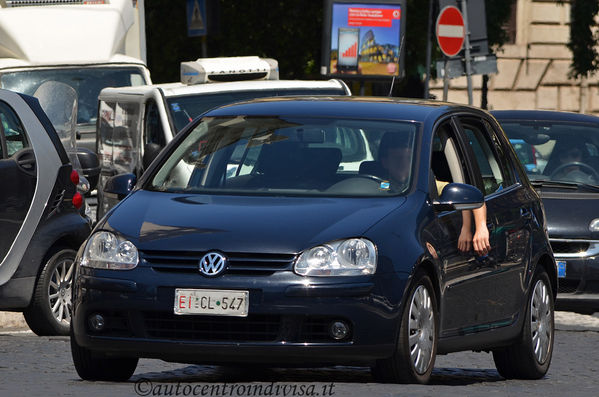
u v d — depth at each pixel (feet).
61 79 165.17
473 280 72.74
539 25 308.19
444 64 175.11
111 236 66.74
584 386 74.74
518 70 307.58
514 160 84.12
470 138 79.41
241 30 217.15
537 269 82.17
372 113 75.25
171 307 64.18
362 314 63.77
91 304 65.82
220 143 74.84
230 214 66.90
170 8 219.20
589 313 121.39
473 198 70.13
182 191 72.49
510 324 77.97
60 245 101.04
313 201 68.69
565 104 310.86
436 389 64.80
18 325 108.78
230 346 63.82
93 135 164.45
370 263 64.34
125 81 167.63
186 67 147.13
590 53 274.36
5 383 68.18
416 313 66.44
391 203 68.69
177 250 64.80
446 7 173.17
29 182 98.22
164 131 128.77
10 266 97.04
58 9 170.09
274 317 63.72
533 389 69.10
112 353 66.28
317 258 63.98
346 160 72.54
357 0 186.70
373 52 187.32
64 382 68.90
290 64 218.59
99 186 145.38
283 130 74.74
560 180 123.03
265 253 64.08
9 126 98.43
